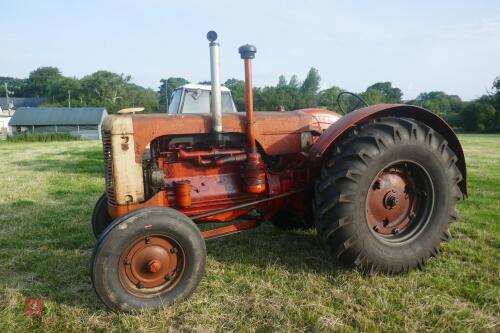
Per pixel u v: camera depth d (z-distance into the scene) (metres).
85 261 3.58
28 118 41.81
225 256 3.64
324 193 3.02
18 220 4.92
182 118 3.16
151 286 2.75
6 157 14.16
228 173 3.38
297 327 2.46
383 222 3.26
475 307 2.68
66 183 7.61
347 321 2.51
